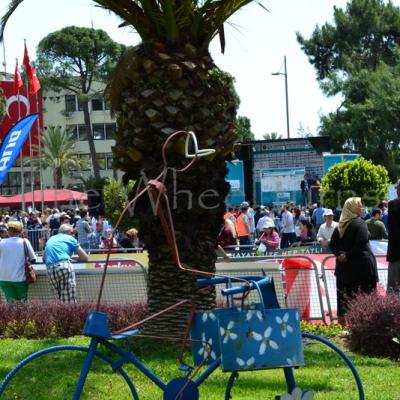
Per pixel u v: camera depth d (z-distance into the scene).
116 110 10.70
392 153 74.00
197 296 10.48
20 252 14.69
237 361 5.72
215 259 10.80
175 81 10.30
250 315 5.76
